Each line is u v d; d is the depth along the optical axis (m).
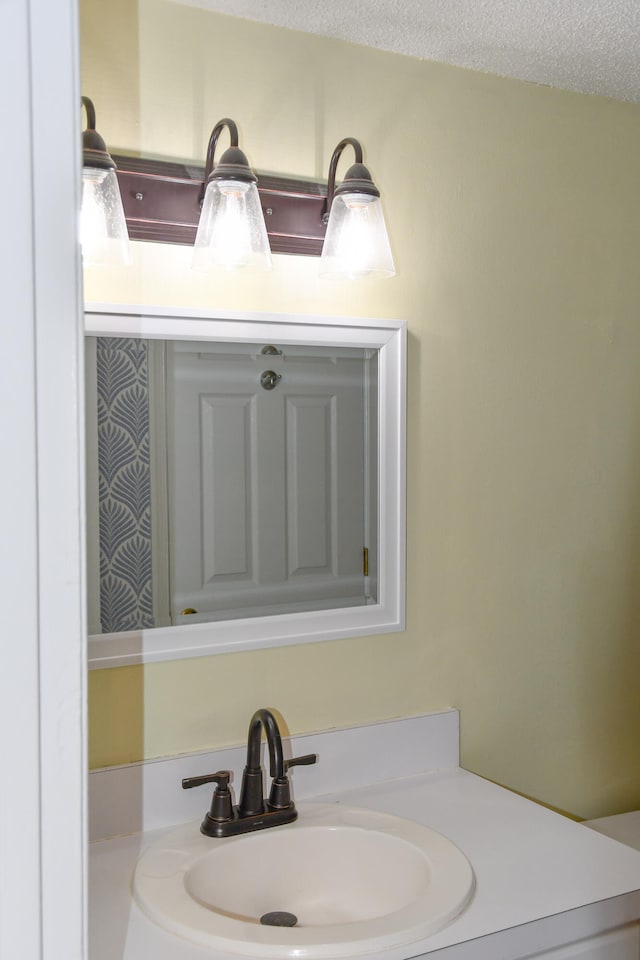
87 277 1.37
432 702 1.72
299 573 1.56
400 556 1.64
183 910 1.15
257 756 1.42
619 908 1.22
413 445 1.67
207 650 1.47
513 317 1.78
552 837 1.40
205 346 1.46
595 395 1.90
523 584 1.82
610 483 1.94
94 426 1.38
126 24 1.38
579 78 1.75
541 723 1.87
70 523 0.68
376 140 1.60
